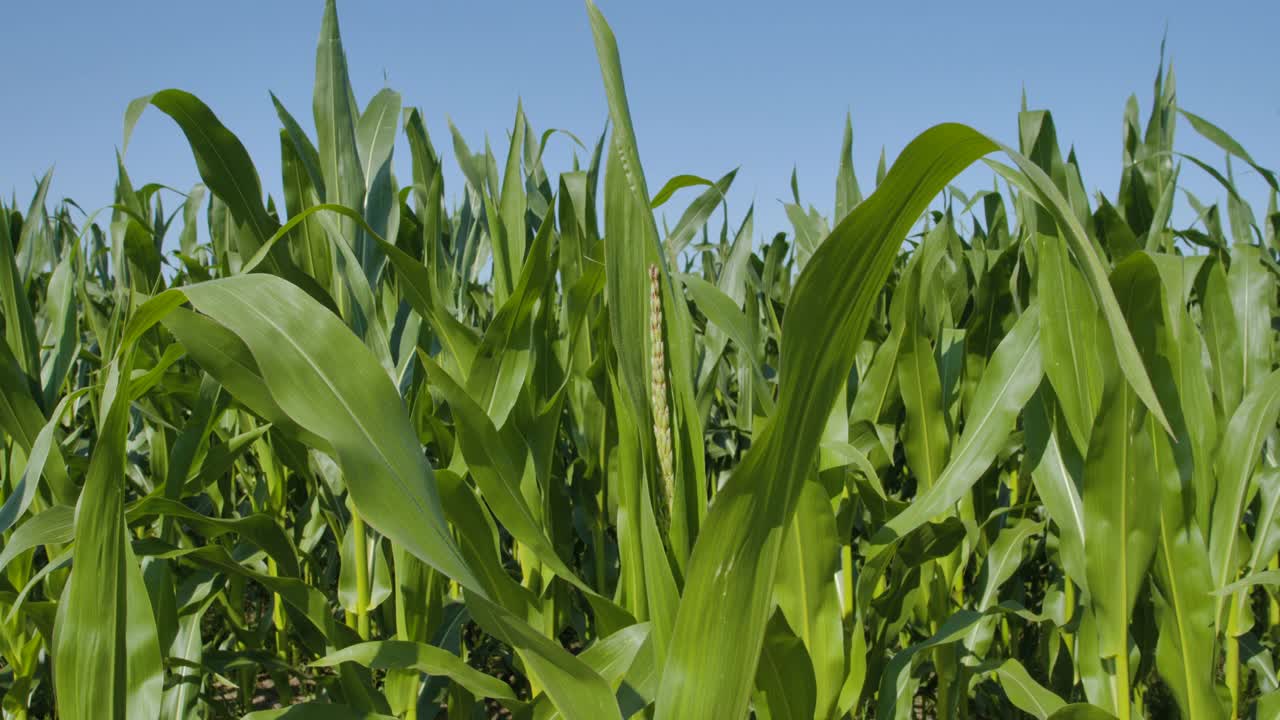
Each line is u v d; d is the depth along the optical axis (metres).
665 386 1.31
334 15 2.22
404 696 2.09
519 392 1.86
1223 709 1.74
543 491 1.97
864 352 2.87
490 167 2.90
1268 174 2.44
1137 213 3.03
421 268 1.81
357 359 1.02
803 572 1.72
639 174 1.16
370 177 2.27
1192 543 1.72
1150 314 1.60
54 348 2.60
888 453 2.47
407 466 0.98
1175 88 3.19
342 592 2.32
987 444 1.79
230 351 1.36
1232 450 1.83
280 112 2.10
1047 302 1.70
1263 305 2.29
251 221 1.85
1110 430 1.62
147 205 2.78
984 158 0.87
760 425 2.19
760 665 1.47
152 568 1.85
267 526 1.98
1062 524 1.89
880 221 0.83
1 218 2.35
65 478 1.95
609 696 1.10
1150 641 2.21
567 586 2.37
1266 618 3.55
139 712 1.32
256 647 2.72
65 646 1.22
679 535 1.32
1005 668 1.97
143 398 2.60
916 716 3.26
